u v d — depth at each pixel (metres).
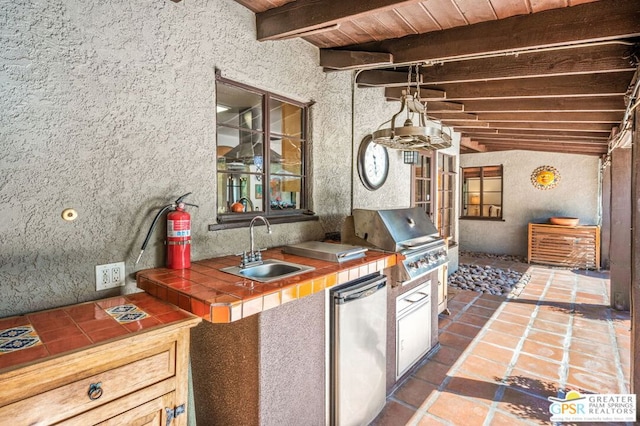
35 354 1.07
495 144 7.14
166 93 1.95
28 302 1.51
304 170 3.01
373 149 3.78
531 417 2.24
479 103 3.99
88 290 1.69
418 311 2.88
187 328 1.38
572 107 3.56
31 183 1.51
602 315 4.07
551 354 3.10
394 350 2.58
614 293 4.29
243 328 1.68
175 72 1.99
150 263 1.93
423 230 2.93
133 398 1.24
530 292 5.06
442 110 4.08
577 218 7.02
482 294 4.95
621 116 3.72
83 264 1.67
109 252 1.76
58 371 1.06
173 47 1.97
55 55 1.55
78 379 1.10
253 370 1.65
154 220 1.91
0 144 1.42
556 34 2.16
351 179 3.48
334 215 3.26
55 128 1.56
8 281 1.46
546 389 2.55
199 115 2.12
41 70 1.51
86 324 1.33
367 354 2.16
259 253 2.10
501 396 2.47
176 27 1.99
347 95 3.39
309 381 1.90
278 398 1.73
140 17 1.83
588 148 6.26
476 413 2.28
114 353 1.17
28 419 1.01
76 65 1.61
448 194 6.17
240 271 1.92
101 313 1.46
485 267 6.73
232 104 2.80
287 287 1.63
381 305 2.28
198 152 2.12
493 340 3.40
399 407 2.37
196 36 2.09
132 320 1.37
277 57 2.62
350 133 3.45
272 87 2.59
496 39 2.35
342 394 2.02
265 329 1.65
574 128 4.51
